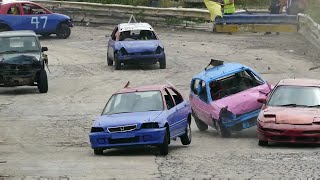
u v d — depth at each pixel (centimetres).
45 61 4372
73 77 4794
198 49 5762
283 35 6431
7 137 3042
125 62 4994
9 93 4338
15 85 4191
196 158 2355
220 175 1970
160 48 4994
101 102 3919
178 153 2522
